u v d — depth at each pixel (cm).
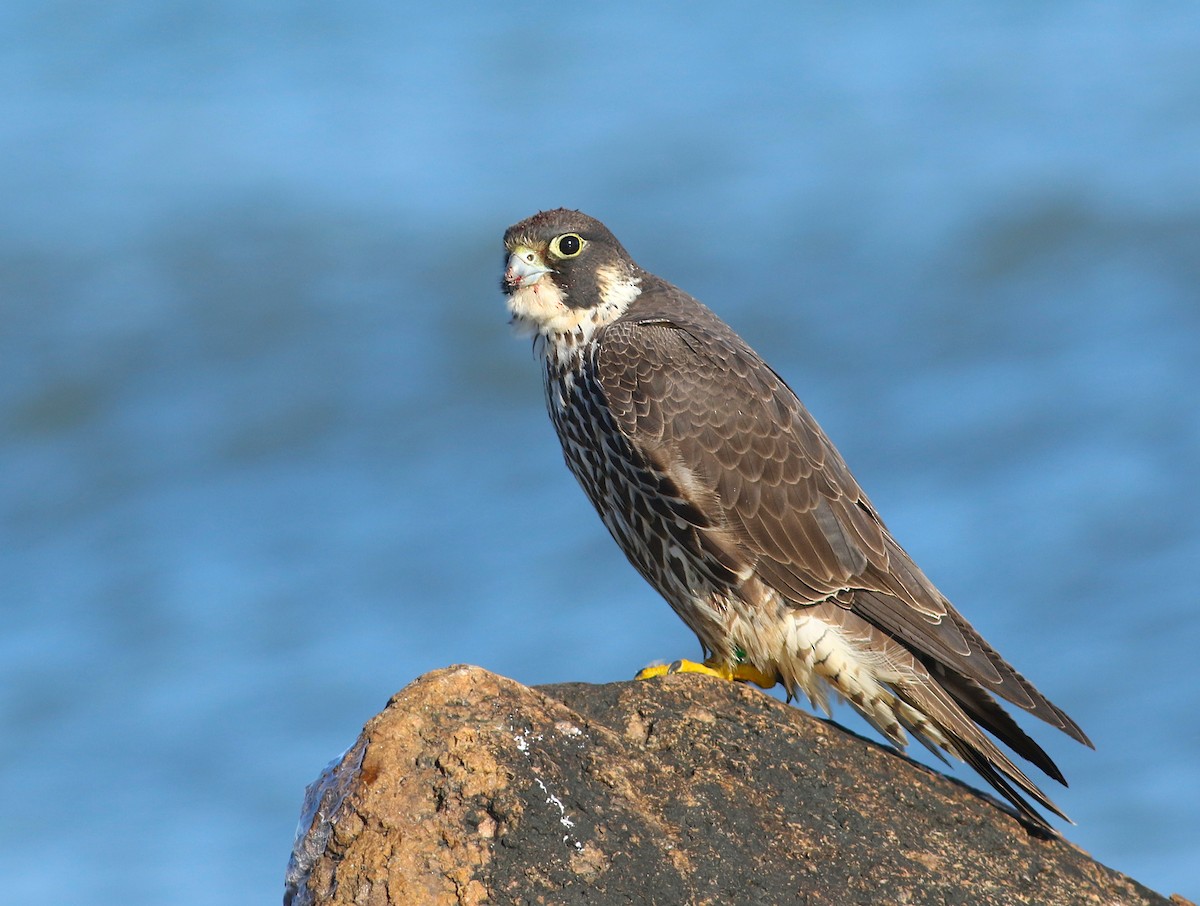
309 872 844
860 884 865
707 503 1141
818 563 1127
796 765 930
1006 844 930
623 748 907
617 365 1180
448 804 835
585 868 825
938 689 1093
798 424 1174
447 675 884
